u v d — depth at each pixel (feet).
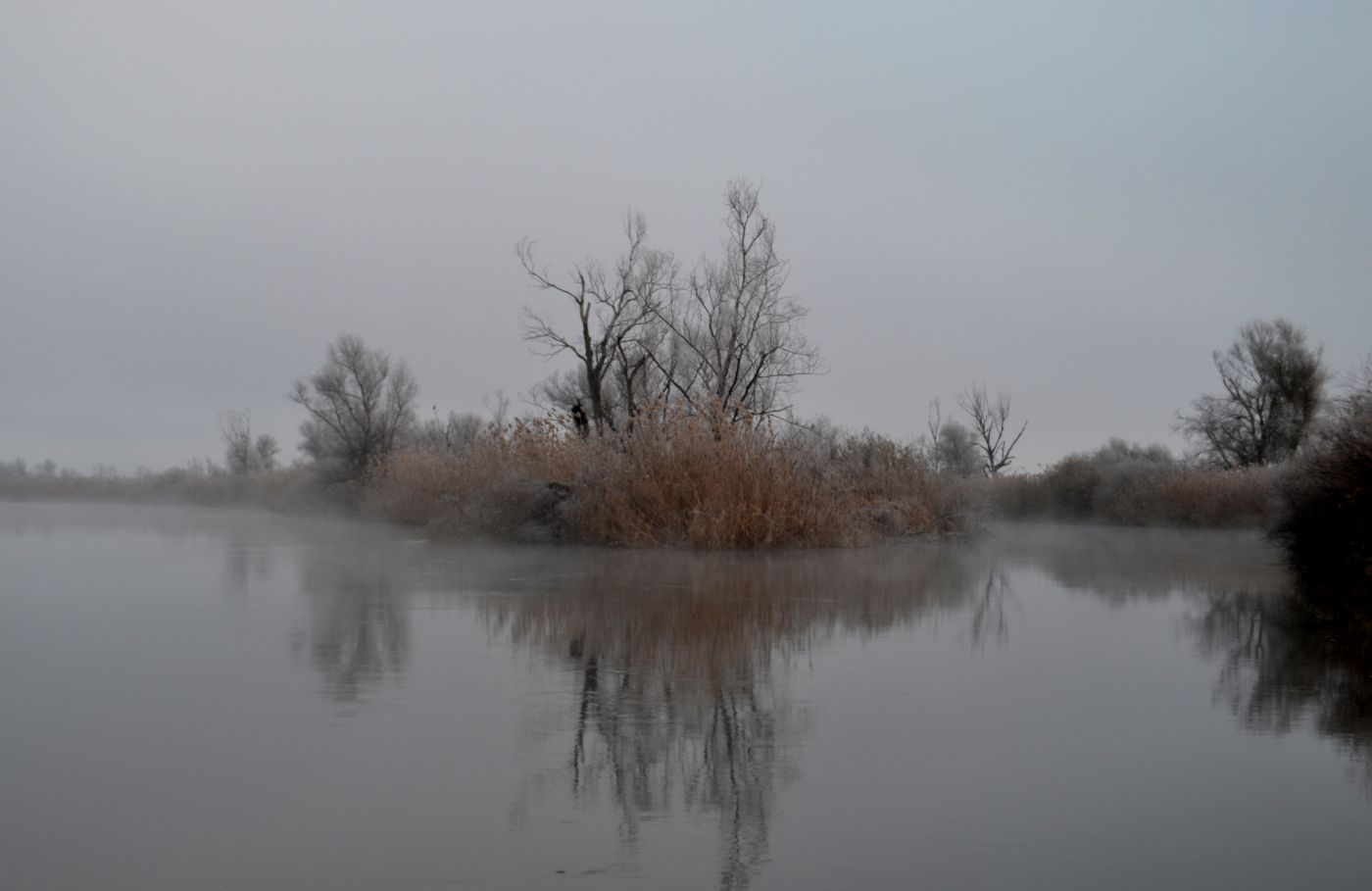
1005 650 35.81
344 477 151.02
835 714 26.21
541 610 43.52
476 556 71.10
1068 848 17.49
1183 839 17.93
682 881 15.99
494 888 15.74
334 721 25.00
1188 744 23.77
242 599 47.03
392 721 25.02
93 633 37.58
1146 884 16.14
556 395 128.36
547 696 27.71
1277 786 20.76
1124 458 156.66
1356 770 21.83
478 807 19.17
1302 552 63.57
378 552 75.31
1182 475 136.36
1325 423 63.72
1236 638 38.91
